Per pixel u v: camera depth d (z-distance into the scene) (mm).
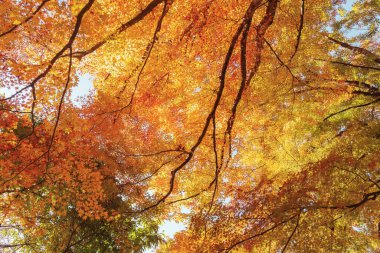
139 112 9797
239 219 8328
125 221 9945
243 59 7797
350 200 7738
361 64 9727
